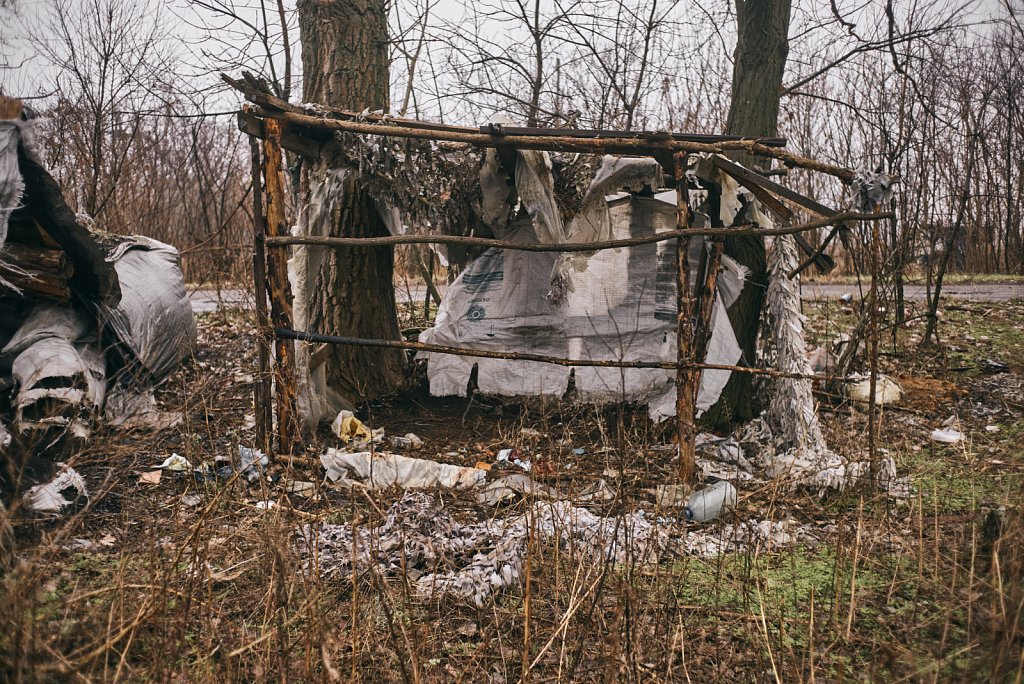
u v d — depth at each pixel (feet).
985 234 51.13
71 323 21.80
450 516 15.16
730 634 11.50
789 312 22.16
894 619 11.86
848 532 14.29
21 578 9.02
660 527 14.56
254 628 10.66
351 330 25.02
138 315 23.93
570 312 24.41
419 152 19.76
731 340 22.72
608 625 11.16
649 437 22.13
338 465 18.28
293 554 11.25
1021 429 22.26
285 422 19.11
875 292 17.58
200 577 10.60
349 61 25.99
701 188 22.75
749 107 24.89
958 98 39.68
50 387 19.02
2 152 18.35
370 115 19.44
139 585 10.42
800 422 20.88
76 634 9.48
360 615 11.46
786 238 22.45
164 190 52.85
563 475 17.22
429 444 21.59
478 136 18.80
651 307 23.94
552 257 24.77
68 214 20.76
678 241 18.48
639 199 23.95
